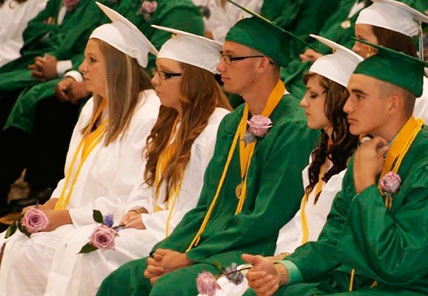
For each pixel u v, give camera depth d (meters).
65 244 10.20
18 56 16.91
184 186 10.31
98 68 11.13
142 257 10.05
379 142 7.55
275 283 7.79
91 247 9.86
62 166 15.64
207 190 9.86
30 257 10.47
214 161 9.82
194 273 8.85
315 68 8.78
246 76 9.54
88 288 9.94
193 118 10.36
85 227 10.38
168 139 10.66
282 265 7.88
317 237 8.69
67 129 15.42
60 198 11.38
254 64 9.52
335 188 8.61
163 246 9.62
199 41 10.38
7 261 10.56
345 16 13.88
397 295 7.35
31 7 16.94
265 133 9.32
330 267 7.92
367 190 7.37
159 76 10.46
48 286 10.10
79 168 11.32
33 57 16.88
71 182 11.49
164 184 10.52
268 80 9.59
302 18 14.33
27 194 16.38
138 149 10.98
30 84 15.91
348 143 8.65
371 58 7.72
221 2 16.34
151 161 10.63
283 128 9.23
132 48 11.14
